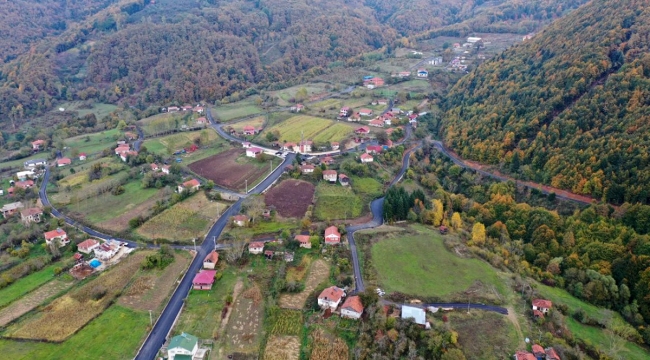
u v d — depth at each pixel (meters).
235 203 171.62
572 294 122.88
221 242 145.38
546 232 142.12
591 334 106.38
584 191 154.25
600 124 165.75
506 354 96.25
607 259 128.38
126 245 145.75
